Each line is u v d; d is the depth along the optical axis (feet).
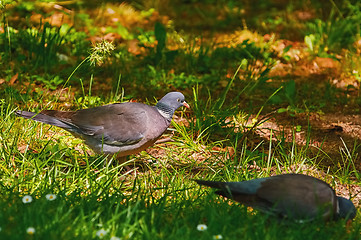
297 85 50.60
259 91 48.60
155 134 31.27
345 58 55.77
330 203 23.52
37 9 63.05
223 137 37.63
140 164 33.22
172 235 21.35
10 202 23.91
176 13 70.64
